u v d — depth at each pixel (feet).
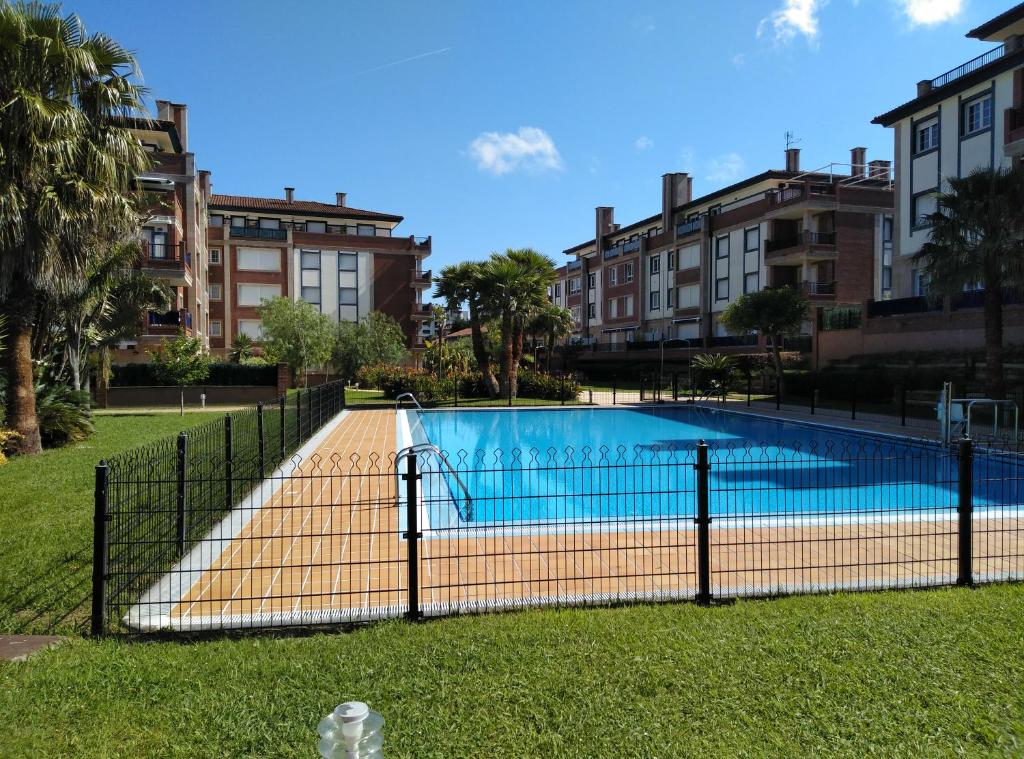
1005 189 56.39
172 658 12.98
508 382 88.63
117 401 86.07
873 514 23.54
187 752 9.98
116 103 39.99
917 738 10.23
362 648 13.35
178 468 20.26
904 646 13.28
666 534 22.75
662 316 159.74
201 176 138.31
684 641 13.56
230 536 22.15
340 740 6.66
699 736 10.32
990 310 57.67
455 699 11.37
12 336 40.34
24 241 37.60
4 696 11.35
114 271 57.93
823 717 10.79
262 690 11.71
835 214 117.60
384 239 164.04
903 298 84.79
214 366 94.12
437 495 32.24
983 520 25.14
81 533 21.90
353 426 62.23
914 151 88.28
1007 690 11.59
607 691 11.60
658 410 80.74
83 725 10.64
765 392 100.73
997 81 76.13
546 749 10.00
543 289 91.56
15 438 40.04
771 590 16.71
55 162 37.52
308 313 127.13
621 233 184.85
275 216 166.40
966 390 67.26
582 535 21.09
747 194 139.13
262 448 32.81
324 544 21.40
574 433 61.31
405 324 165.58
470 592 16.75
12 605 15.99
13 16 34.83
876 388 80.12
